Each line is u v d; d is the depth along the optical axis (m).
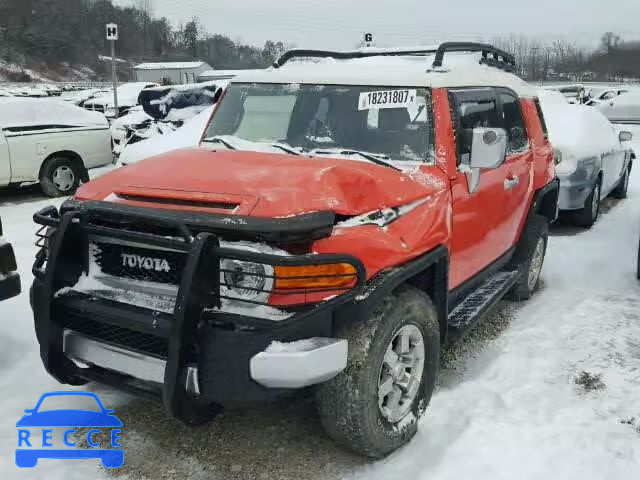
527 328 5.18
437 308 3.76
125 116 13.52
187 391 2.89
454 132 3.95
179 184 3.23
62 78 86.62
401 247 3.23
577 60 69.81
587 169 8.29
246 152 3.75
